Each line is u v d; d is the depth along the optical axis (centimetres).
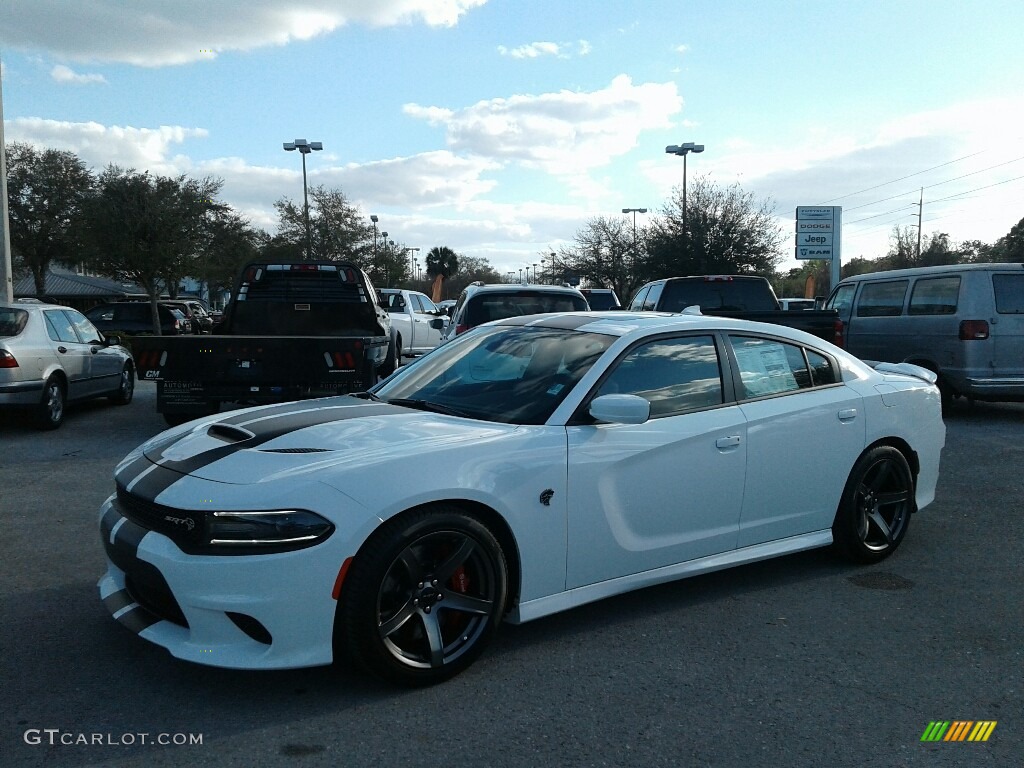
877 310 1205
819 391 496
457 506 356
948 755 306
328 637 327
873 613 441
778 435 465
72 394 1059
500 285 1163
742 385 466
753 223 3300
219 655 319
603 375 419
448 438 371
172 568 320
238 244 3884
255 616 316
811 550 555
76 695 342
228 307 1120
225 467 344
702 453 433
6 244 1535
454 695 346
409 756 300
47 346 999
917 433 541
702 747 309
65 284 5481
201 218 2917
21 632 402
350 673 364
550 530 382
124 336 2220
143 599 352
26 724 319
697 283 1283
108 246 2747
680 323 462
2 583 468
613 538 404
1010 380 1038
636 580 418
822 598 462
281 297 1123
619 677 364
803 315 1085
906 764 300
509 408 414
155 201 2770
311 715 328
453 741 310
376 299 1186
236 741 308
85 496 671
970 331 1037
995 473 777
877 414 514
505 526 371
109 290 5506
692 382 448
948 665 380
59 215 4322
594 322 468
